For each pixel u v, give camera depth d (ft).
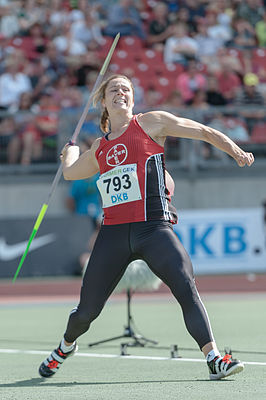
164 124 41.93
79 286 118.11
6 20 162.91
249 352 56.59
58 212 135.23
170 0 176.14
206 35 172.65
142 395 37.65
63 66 151.23
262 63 171.32
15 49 157.99
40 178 134.82
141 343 62.03
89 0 175.63
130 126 42.16
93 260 41.68
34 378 46.14
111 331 73.46
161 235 40.60
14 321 84.12
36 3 166.91
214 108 138.92
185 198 141.08
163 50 166.71
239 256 131.75
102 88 43.86
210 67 163.53
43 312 93.04
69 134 132.57
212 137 41.68
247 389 38.63
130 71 153.17
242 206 143.43
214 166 142.20
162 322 80.33
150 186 41.09
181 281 40.22
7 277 124.77
